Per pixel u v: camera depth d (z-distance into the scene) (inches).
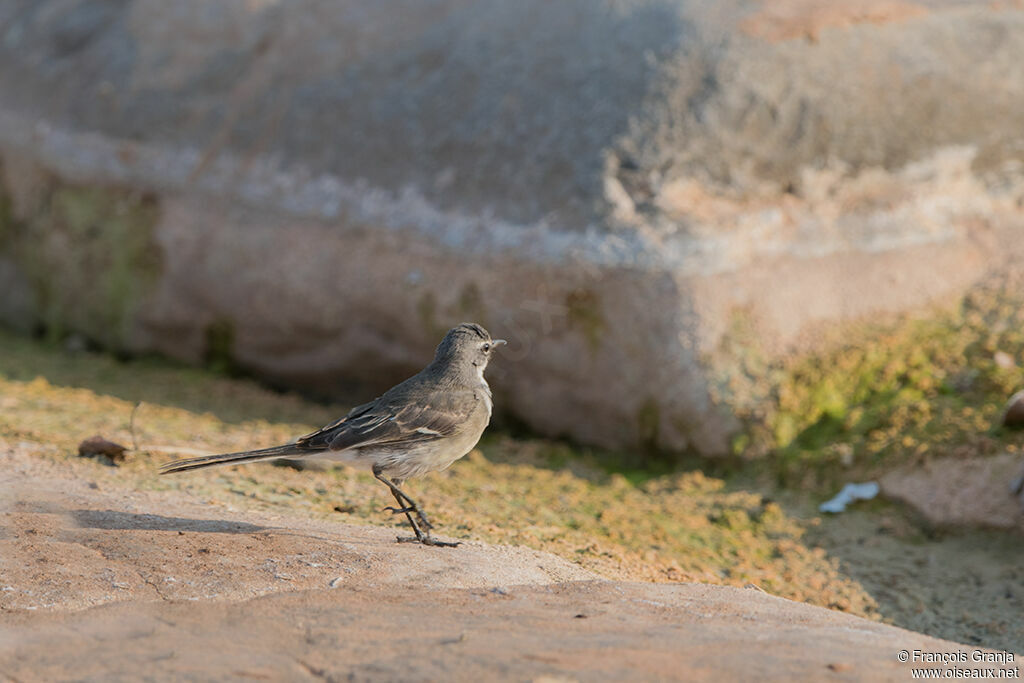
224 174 654.5
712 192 548.1
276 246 629.0
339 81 634.2
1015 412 477.7
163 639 261.4
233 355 666.8
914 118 564.7
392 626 271.0
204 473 438.9
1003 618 398.9
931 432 498.6
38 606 283.9
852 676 238.2
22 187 737.0
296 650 254.4
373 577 315.0
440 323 578.6
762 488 507.8
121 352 703.1
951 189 568.7
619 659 246.8
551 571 347.6
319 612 280.8
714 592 316.5
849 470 501.7
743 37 561.6
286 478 446.6
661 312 526.9
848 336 540.1
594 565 376.8
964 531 456.8
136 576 306.0
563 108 566.6
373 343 611.8
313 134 632.4
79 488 391.9
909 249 556.4
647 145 548.4
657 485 519.8
